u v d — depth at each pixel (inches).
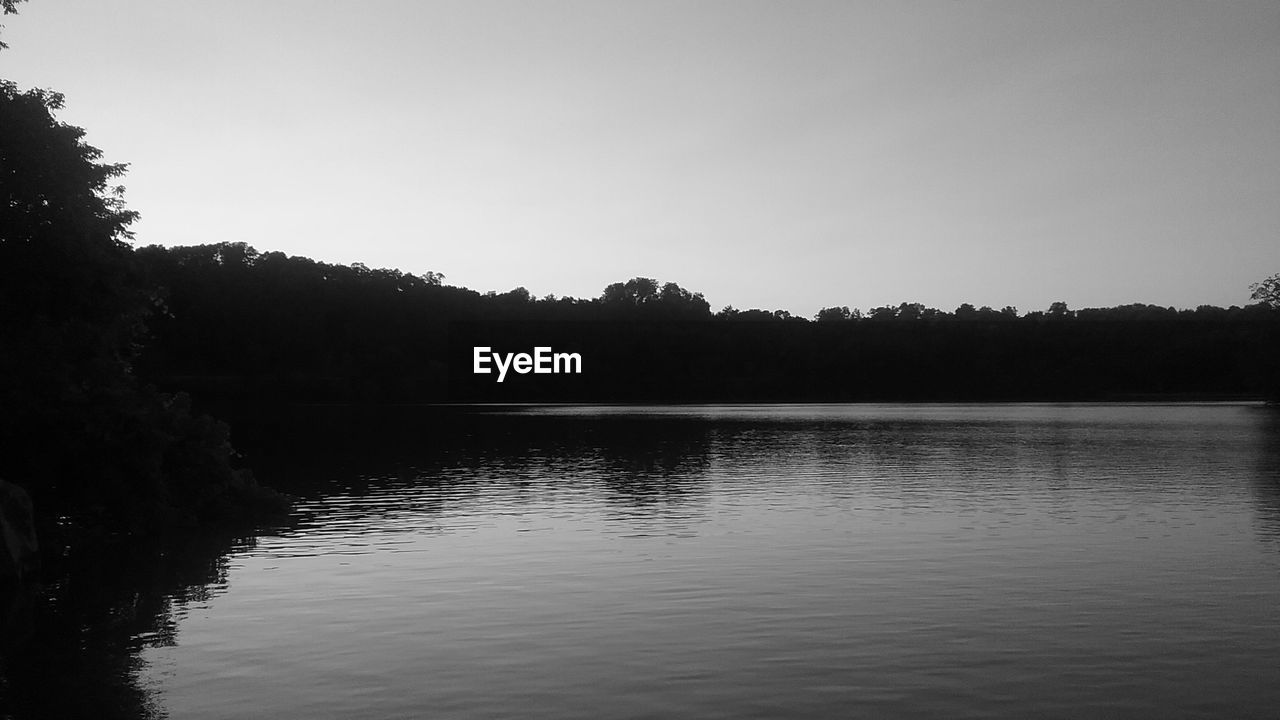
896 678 456.1
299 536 927.0
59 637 556.4
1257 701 421.7
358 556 809.5
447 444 2237.9
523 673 468.8
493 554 806.5
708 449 2068.2
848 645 513.7
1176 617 571.8
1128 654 493.7
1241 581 676.1
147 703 435.2
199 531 988.6
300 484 1376.7
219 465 1094.4
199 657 508.7
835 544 843.4
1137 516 1015.0
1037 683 447.2
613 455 1907.0
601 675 464.1
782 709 414.0
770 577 698.2
